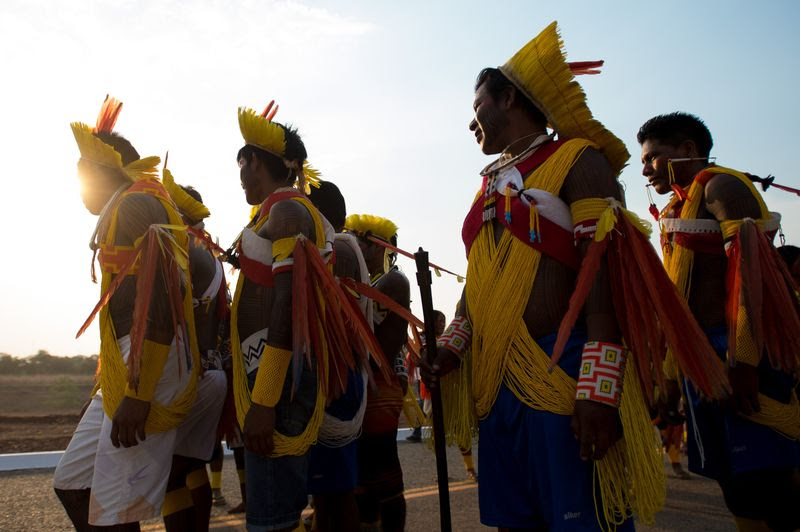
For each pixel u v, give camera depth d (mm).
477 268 2297
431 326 2451
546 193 2146
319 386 2738
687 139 3322
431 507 5293
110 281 2814
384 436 3674
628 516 2002
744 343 2672
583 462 2014
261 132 3020
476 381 2277
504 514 2205
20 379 50000
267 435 2557
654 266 2070
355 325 2891
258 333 2762
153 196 2955
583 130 2238
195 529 3490
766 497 2803
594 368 1961
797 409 2838
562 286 2121
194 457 3486
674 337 2014
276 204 2771
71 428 13672
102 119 3359
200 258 3594
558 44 2236
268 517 2605
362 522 3686
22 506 5121
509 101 2354
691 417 2896
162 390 2814
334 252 3307
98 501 2680
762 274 2713
